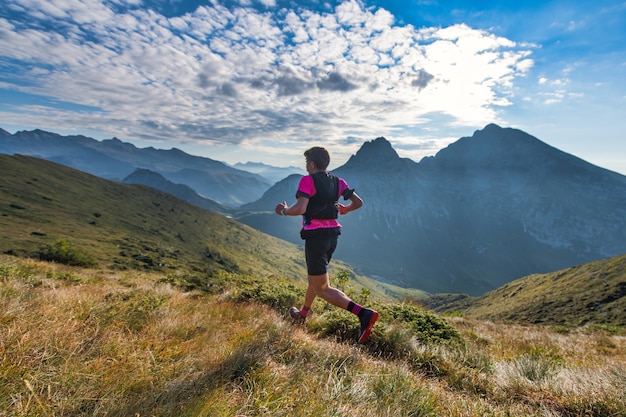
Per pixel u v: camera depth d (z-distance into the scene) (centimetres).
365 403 297
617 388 432
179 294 847
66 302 471
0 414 206
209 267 15788
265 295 878
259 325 495
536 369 522
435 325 775
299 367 350
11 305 372
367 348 562
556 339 1287
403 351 559
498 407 379
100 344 332
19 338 285
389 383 351
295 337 457
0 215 13188
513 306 14512
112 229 16888
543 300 13762
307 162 421
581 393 432
